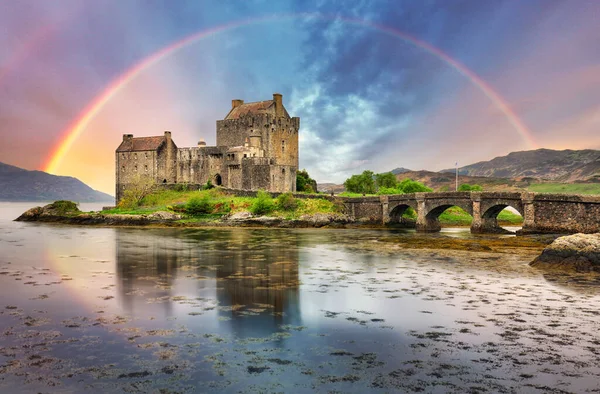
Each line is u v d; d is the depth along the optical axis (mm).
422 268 45719
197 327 25703
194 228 98062
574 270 43688
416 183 151000
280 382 18891
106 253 56438
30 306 29984
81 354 21625
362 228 102125
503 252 57188
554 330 25406
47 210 124000
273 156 137000
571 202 69812
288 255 54969
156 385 18562
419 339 23922
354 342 23469
